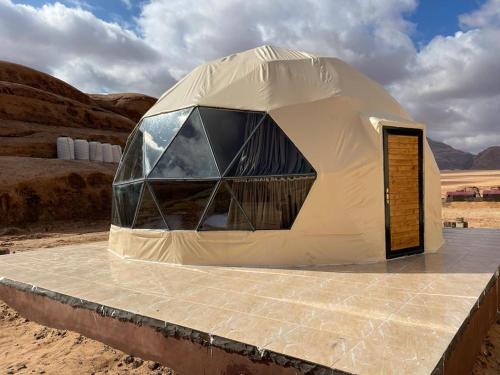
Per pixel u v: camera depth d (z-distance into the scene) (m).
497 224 20.53
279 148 7.82
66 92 46.22
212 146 8.02
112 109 52.50
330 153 7.72
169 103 9.48
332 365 3.42
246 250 7.61
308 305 5.04
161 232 8.23
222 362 4.09
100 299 5.59
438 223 8.95
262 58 9.30
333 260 7.51
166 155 8.50
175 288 6.07
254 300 5.33
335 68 9.02
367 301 5.12
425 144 8.45
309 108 8.12
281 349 3.76
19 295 6.73
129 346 4.99
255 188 7.63
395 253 7.88
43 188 23.56
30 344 5.64
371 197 7.64
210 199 7.78
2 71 41.06
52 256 9.41
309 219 7.52
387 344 3.80
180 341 4.44
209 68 9.43
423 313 4.61
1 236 18.64
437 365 3.39
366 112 8.33
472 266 6.89
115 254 9.52
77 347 5.30
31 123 35.31
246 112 8.23
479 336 5.26
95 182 27.14
